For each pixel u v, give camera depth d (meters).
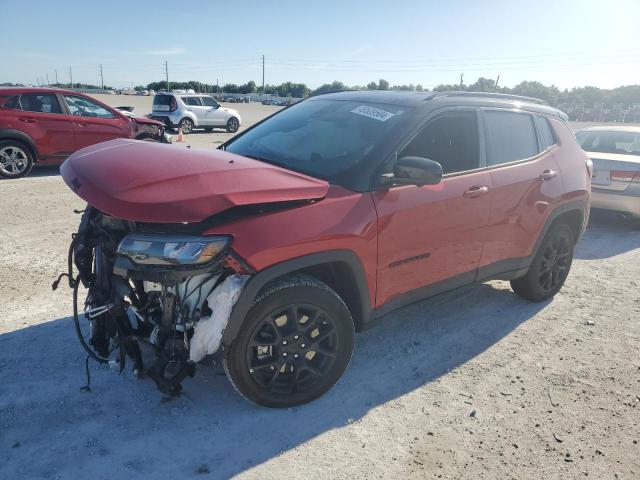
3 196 8.20
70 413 2.95
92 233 2.91
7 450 2.64
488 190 3.81
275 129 4.04
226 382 3.32
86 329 3.86
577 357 3.88
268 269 2.71
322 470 2.63
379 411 3.12
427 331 4.20
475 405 3.23
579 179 4.75
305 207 2.88
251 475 2.57
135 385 3.23
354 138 3.50
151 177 2.62
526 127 4.41
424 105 3.63
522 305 4.78
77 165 2.98
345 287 3.21
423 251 3.46
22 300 4.32
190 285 2.69
